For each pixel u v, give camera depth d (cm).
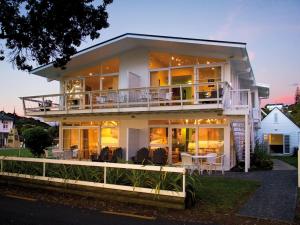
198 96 1611
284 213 756
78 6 1045
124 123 1869
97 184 915
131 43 1814
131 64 1903
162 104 1670
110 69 1989
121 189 877
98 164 924
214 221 698
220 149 1612
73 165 1005
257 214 748
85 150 1989
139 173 880
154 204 823
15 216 727
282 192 996
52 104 1973
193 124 1684
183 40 1591
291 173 1465
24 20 1041
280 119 3272
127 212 774
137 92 1766
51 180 1005
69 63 1973
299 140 3186
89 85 2062
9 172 1125
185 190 809
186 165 1358
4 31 1049
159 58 1828
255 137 2739
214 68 1680
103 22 1130
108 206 833
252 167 1652
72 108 1991
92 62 2033
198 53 1708
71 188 971
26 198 928
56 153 1798
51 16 1038
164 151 1528
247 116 1523
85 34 1134
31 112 1964
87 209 802
